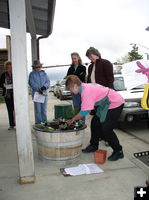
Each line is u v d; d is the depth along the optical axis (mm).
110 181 2846
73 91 3121
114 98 3301
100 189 2664
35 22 5766
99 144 4336
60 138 3225
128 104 5141
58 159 3328
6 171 3223
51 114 8352
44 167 3299
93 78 4082
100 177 2955
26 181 2816
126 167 3252
